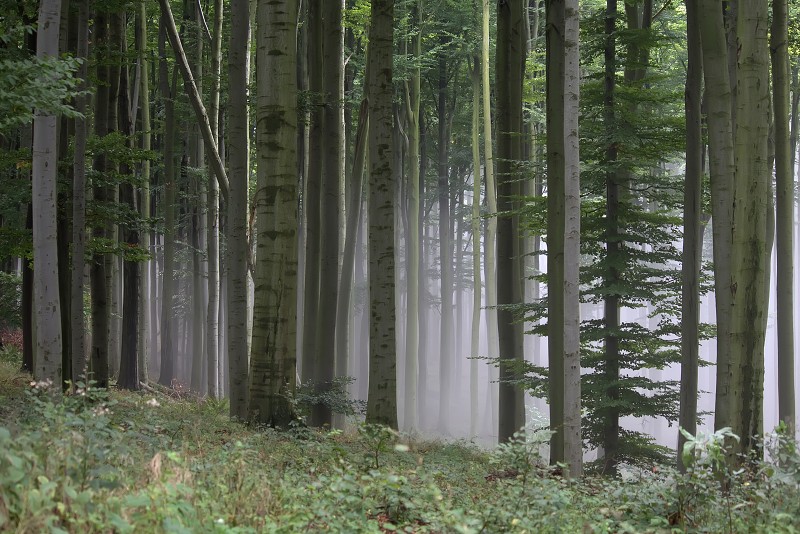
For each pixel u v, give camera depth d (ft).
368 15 82.43
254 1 90.63
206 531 14.49
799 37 70.49
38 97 27.66
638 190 54.95
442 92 130.21
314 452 33.12
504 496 24.11
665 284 52.70
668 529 21.72
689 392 47.37
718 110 41.65
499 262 58.08
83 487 15.07
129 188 71.31
